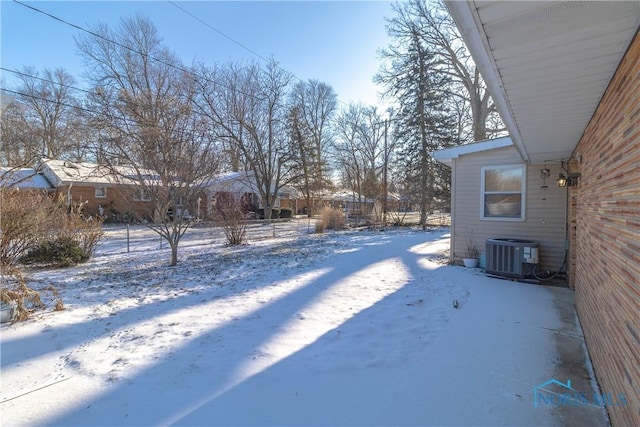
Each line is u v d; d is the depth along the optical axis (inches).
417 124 728.3
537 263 242.8
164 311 168.1
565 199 254.4
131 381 101.7
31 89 908.0
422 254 360.5
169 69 776.9
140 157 302.7
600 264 108.9
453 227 307.0
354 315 161.9
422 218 724.7
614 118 92.9
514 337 135.6
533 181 267.4
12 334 139.7
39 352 123.1
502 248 245.3
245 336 135.5
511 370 108.7
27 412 86.5
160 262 317.7
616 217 88.3
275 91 968.9
